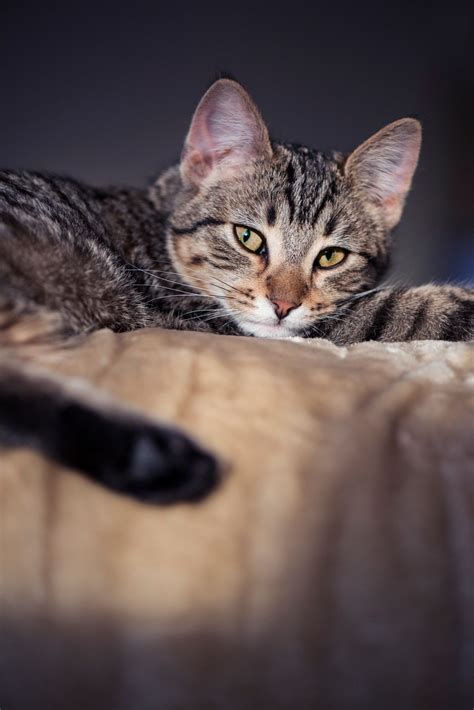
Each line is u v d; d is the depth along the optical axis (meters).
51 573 0.22
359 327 0.37
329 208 0.39
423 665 0.22
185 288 0.40
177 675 0.21
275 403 0.26
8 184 0.35
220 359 0.28
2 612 0.21
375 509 0.24
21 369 0.27
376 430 0.26
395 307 0.37
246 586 0.22
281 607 0.22
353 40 0.70
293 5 0.69
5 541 0.22
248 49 0.69
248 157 0.40
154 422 0.25
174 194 0.41
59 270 0.32
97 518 0.23
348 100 0.71
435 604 0.22
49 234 0.33
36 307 0.29
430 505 0.24
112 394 0.26
